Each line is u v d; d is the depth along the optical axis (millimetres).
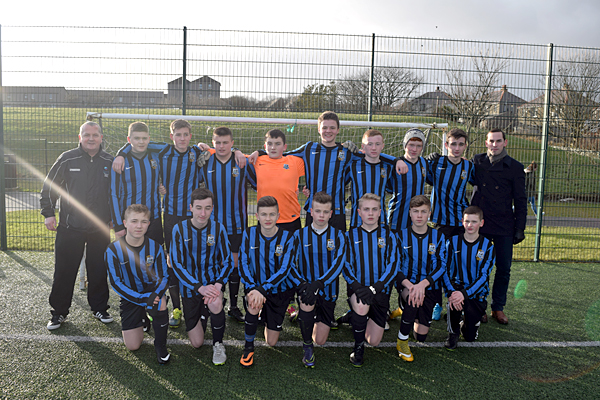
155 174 2787
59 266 2598
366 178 2939
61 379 2033
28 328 2621
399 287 2594
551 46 4738
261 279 2449
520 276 4223
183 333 2684
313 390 2014
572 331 2830
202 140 6047
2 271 3830
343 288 3869
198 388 2000
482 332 2805
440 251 2506
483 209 3014
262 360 2322
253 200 7035
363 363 2318
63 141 5484
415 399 1955
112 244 2322
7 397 1860
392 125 4176
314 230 2451
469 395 2004
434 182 3064
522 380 2162
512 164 2943
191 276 2332
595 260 4973
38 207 7363
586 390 2074
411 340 2668
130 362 2238
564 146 4984
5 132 5141
